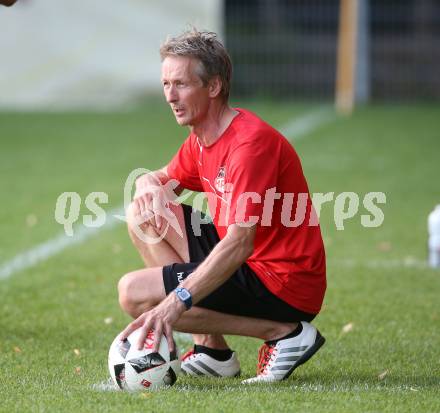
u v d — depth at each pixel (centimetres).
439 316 2155
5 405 1430
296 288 1560
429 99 7006
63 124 5953
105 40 6531
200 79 1499
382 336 1978
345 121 6119
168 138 5447
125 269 2669
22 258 2792
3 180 4209
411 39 6969
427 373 1675
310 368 1725
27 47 6531
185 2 6444
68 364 1734
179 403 1413
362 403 1420
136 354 1493
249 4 7050
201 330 1590
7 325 2055
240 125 1516
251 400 1429
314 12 7038
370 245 2991
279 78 7100
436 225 2711
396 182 4184
